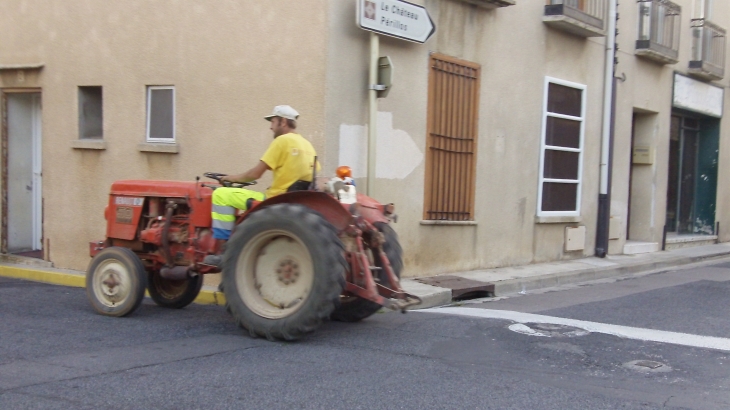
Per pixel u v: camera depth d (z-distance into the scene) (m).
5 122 11.13
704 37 16.52
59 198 10.69
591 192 13.52
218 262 6.80
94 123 10.64
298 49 8.83
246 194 6.93
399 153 9.71
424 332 6.88
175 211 7.52
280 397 4.75
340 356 5.87
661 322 7.73
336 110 8.84
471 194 10.93
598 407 4.75
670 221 17.25
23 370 5.26
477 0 10.58
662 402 4.90
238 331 6.76
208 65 9.46
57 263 10.75
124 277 7.31
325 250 6.02
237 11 9.23
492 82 11.16
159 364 5.49
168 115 9.88
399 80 9.63
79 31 10.41
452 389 5.04
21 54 10.91
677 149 17.25
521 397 4.91
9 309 7.76
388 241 7.02
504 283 10.02
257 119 9.14
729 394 5.13
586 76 13.19
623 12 14.02
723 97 17.80
